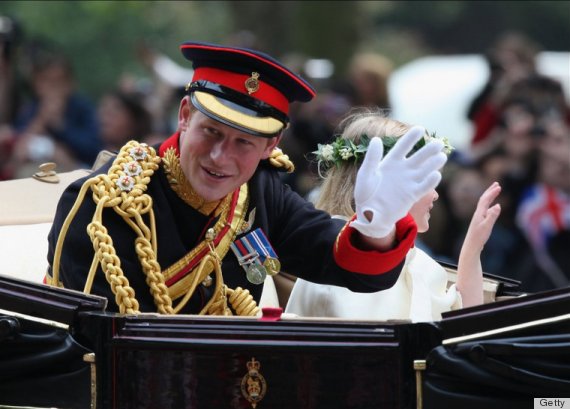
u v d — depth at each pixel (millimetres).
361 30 45125
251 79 14359
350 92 30047
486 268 28484
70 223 14641
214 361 13211
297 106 27641
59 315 13445
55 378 13531
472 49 78250
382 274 14422
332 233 15180
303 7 44094
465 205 28594
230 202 15180
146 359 13297
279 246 15539
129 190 14633
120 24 54188
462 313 13164
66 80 31188
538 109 29594
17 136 30484
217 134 14344
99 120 31391
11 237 17391
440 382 13148
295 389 13164
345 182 16984
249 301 15055
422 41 78000
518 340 13125
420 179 13352
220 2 58375
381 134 16844
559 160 28750
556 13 76250
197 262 14883
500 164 28922
